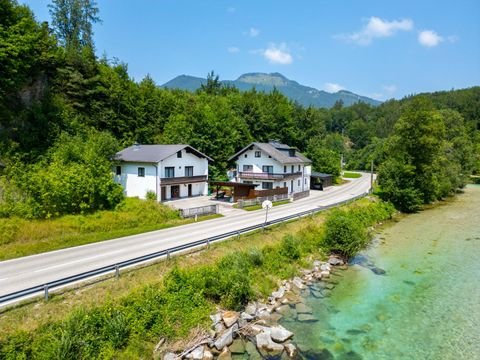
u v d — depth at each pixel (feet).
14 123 106.63
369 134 484.74
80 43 181.47
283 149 172.55
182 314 50.08
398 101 641.81
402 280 73.31
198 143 165.07
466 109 428.15
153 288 51.75
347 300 63.36
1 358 35.58
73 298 46.03
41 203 81.71
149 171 120.16
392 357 46.03
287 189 152.15
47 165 98.48
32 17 125.49
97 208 92.53
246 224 94.38
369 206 135.44
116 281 51.39
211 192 152.97
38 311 42.29
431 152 157.48
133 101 163.32
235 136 184.34
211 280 56.80
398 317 57.16
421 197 156.25
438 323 55.21
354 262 84.79
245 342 48.83
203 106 185.26
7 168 87.71
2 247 65.21
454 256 89.30
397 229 119.24
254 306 57.62
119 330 42.39
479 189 226.58
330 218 94.63
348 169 379.96
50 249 67.26
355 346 48.52
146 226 88.94
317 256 84.17
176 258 62.59
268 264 71.61
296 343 48.88
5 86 102.53
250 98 231.91
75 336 38.93
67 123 120.47
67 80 135.54
